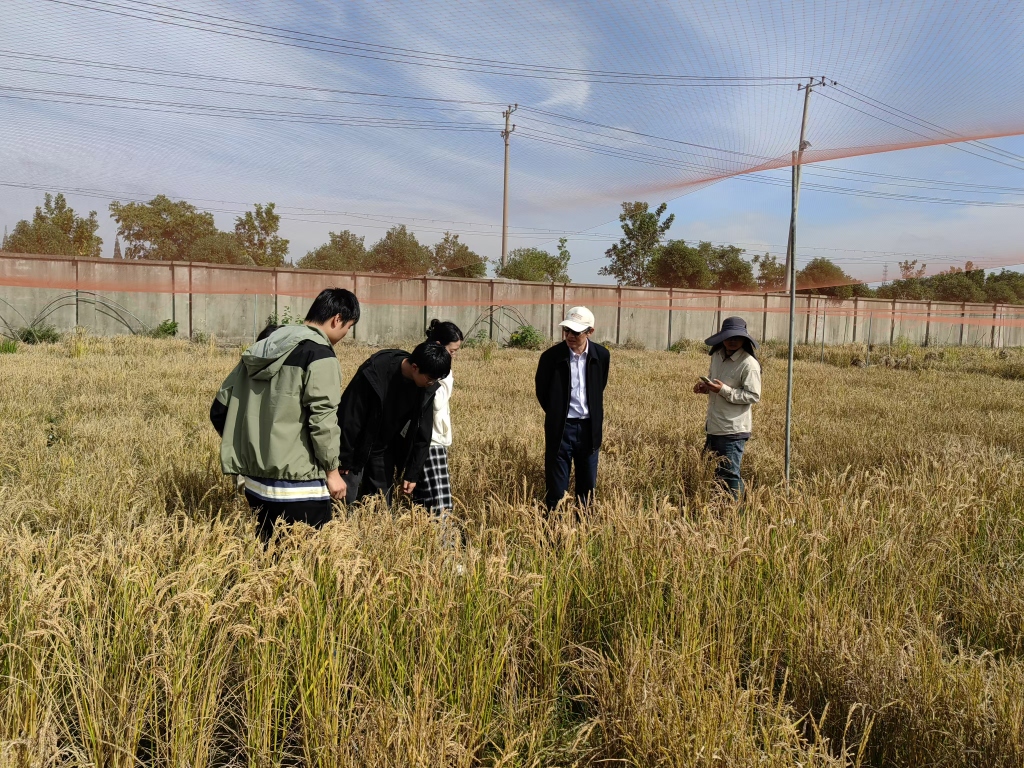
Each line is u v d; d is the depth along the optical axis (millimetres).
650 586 3346
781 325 34719
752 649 3070
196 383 11227
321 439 3506
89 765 2246
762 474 6703
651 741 2371
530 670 3027
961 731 2508
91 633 2482
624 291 30938
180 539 3330
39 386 9961
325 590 2867
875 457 7332
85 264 22641
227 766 2469
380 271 26250
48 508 4180
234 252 33906
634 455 6633
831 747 2428
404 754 2213
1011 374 20891
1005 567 4184
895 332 38188
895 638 3078
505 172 28391
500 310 28562
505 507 4520
